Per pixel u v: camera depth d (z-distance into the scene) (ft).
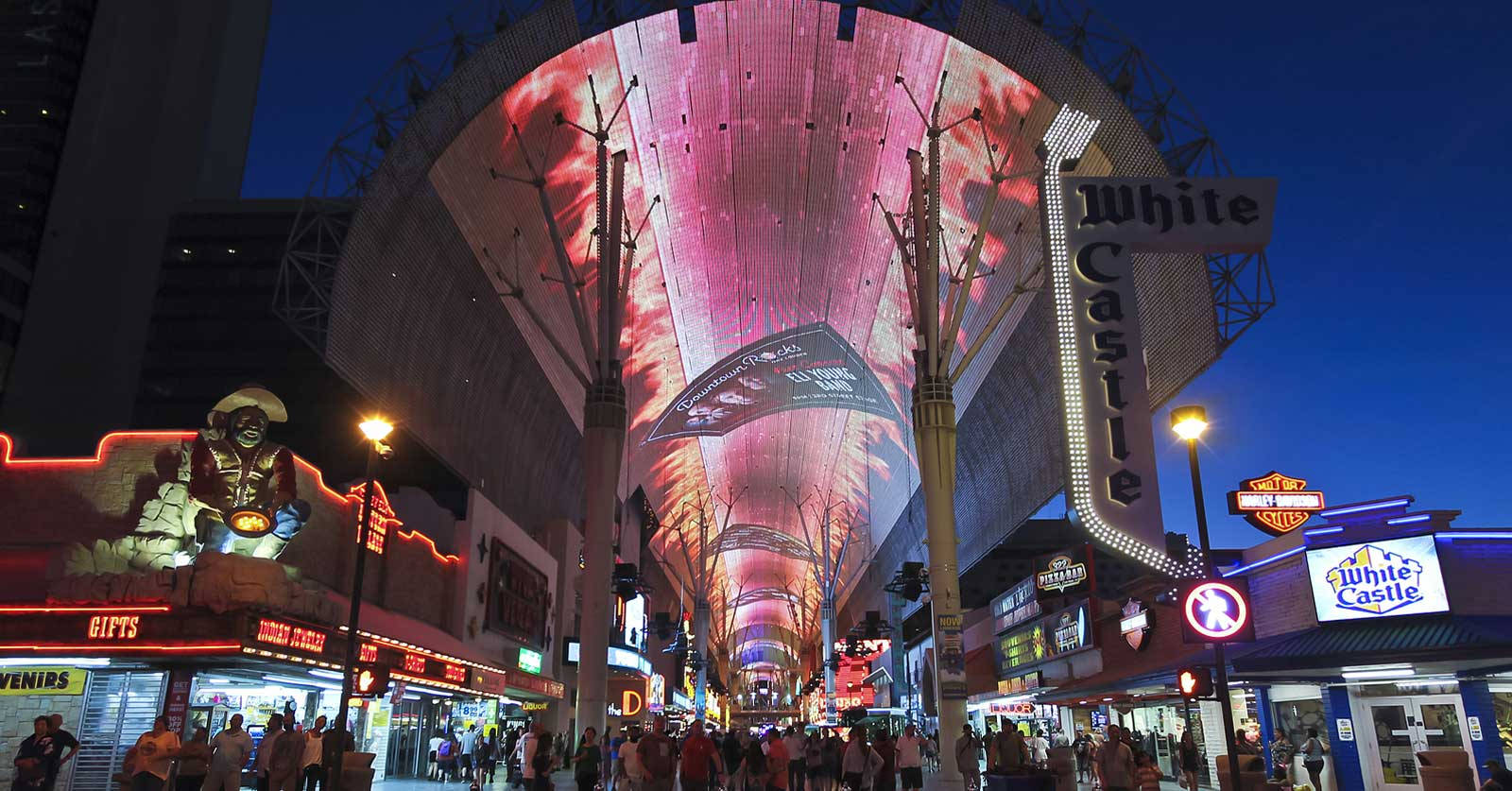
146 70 289.74
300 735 50.65
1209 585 41.75
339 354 110.73
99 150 278.87
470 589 114.62
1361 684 64.39
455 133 115.14
